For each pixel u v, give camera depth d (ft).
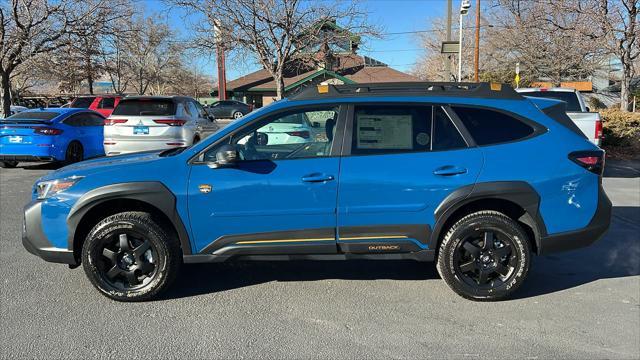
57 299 13.67
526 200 13.04
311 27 44.78
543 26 63.46
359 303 13.53
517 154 13.15
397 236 13.25
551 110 13.85
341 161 13.11
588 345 11.28
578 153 13.35
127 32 62.34
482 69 101.76
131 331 11.91
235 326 12.19
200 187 13.04
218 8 43.50
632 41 52.08
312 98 13.66
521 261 13.33
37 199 13.55
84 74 95.04
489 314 12.87
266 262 16.84
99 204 13.28
